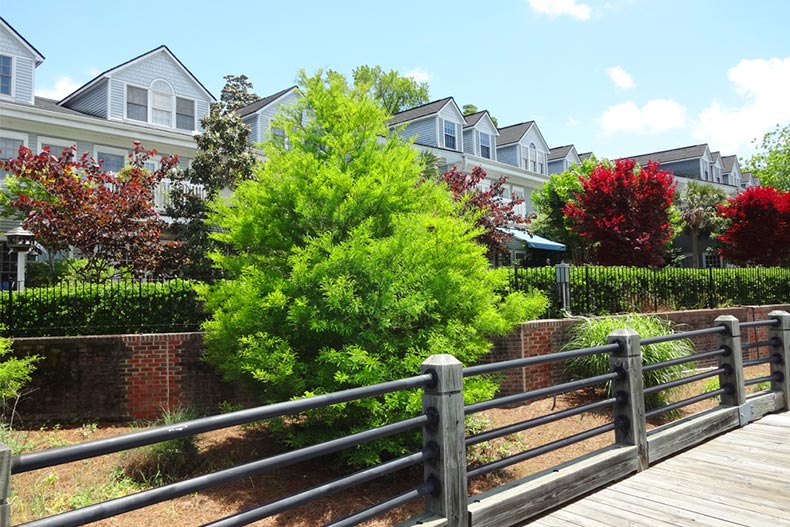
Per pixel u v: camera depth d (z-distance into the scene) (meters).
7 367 6.70
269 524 5.03
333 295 5.53
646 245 13.49
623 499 4.21
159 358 8.03
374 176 6.52
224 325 6.41
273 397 6.14
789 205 15.61
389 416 5.74
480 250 6.63
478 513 3.51
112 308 8.52
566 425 7.88
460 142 26.56
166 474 6.01
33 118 15.95
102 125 17.06
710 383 9.88
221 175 14.73
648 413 5.09
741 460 5.11
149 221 12.38
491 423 7.88
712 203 25.92
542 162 30.39
